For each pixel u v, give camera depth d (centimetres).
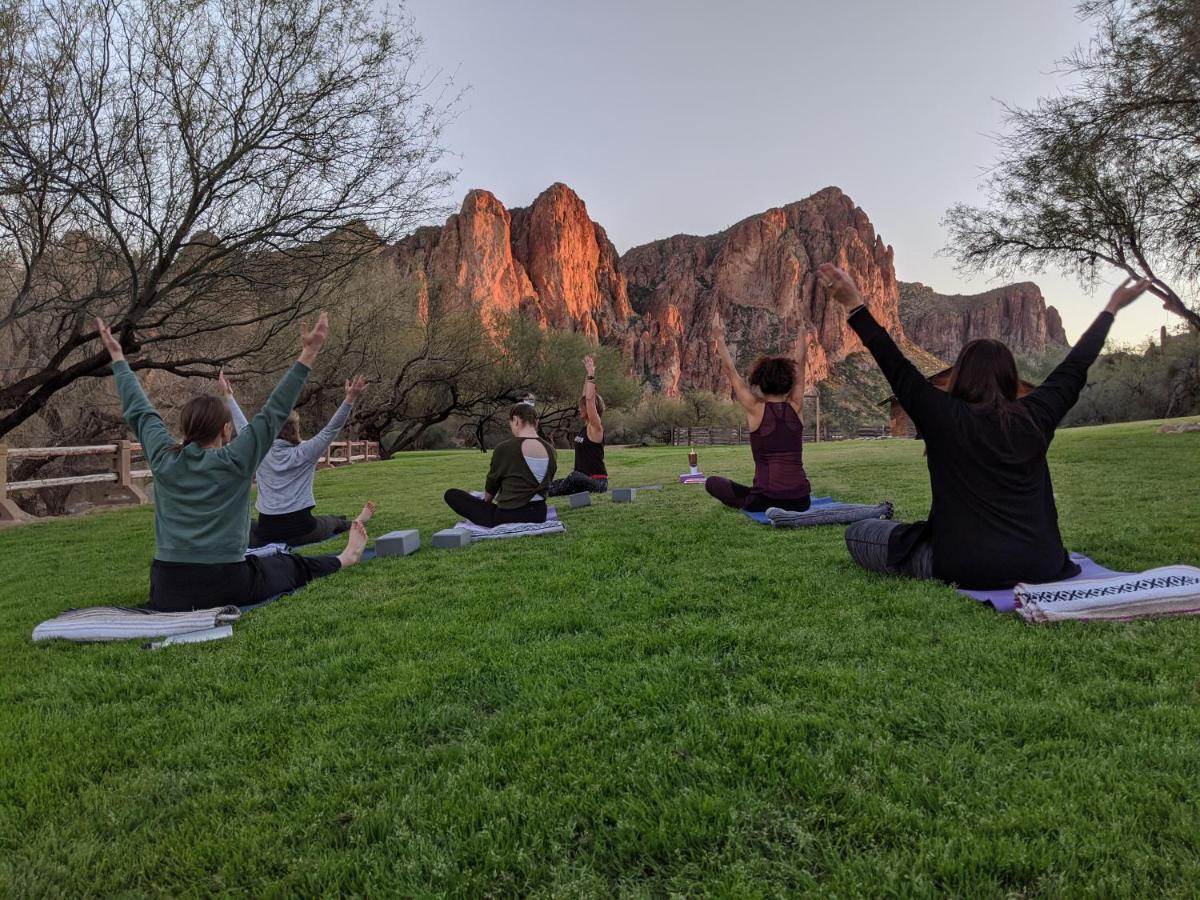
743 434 5953
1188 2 1042
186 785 191
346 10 1049
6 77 886
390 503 966
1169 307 1418
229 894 147
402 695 245
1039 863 140
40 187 916
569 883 144
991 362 326
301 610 369
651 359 17425
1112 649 247
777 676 243
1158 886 132
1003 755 183
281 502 618
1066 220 1395
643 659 271
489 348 4019
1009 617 289
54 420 1788
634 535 558
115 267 1095
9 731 230
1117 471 830
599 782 181
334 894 145
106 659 302
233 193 1078
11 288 1245
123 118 980
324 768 197
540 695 240
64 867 156
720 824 159
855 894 135
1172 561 377
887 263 19538
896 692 224
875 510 562
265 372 1697
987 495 317
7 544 750
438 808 172
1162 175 1216
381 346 3094
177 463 349
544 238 17112
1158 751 177
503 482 608
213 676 274
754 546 487
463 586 410
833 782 173
